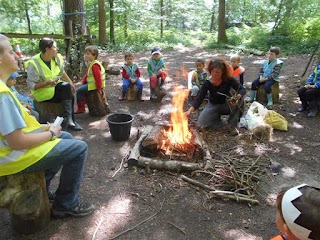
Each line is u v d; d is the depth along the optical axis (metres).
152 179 3.23
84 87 5.01
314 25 13.12
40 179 2.42
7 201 2.36
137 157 3.45
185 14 20.55
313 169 3.49
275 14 15.09
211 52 12.49
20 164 2.18
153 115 5.15
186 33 18.45
